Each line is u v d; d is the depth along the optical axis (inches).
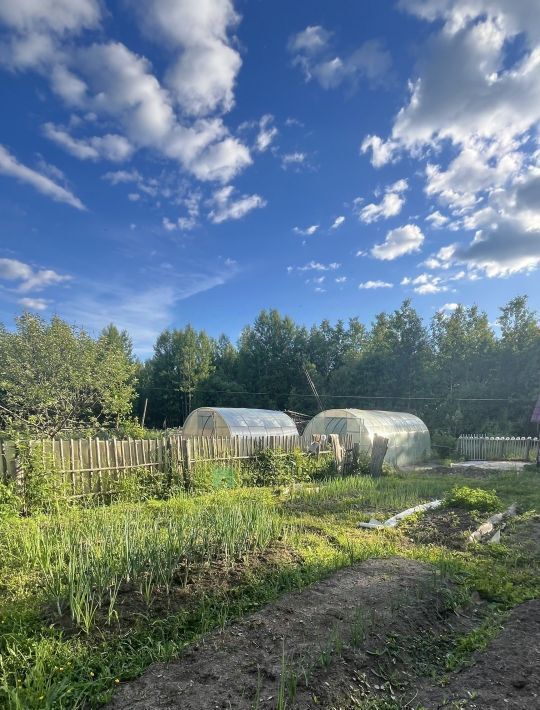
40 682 109.2
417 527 277.7
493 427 1115.3
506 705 100.3
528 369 1166.3
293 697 101.6
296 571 186.4
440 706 103.1
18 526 257.0
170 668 115.9
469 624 151.9
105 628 138.3
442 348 1354.6
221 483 441.4
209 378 1824.6
